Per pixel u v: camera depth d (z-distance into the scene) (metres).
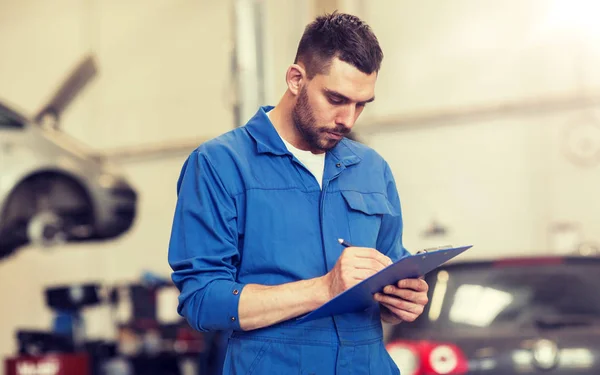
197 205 1.94
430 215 9.53
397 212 2.18
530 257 3.94
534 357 3.55
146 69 11.31
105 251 11.38
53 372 6.79
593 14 8.82
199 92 10.97
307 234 1.94
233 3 6.63
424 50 9.65
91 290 7.16
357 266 1.78
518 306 3.77
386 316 2.05
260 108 2.05
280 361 1.88
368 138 9.91
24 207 7.27
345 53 1.87
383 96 9.87
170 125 11.12
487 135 9.30
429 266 1.84
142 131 11.30
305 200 1.97
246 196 1.94
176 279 1.93
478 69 9.37
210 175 1.95
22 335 7.15
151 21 11.30
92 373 7.12
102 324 8.01
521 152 9.12
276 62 10.03
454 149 9.47
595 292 3.77
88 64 8.40
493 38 9.30
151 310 7.96
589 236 8.77
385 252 2.16
